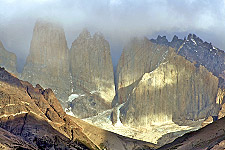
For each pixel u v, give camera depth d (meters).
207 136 166.50
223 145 137.88
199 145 162.62
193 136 178.62
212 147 144.50
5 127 182.75
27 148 162.00
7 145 155.00
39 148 178.12
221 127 167.38
